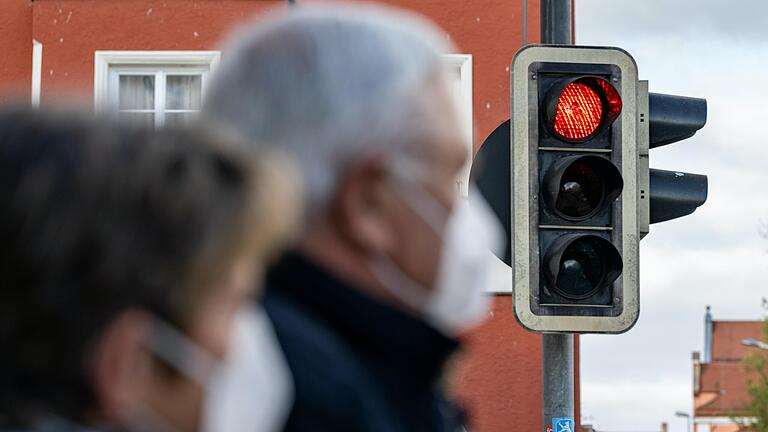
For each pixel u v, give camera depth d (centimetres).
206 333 283
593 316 1248
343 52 463
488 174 1297
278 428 415
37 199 260
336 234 460
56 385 264
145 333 271
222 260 280
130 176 267
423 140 463
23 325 261
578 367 2734
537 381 2694
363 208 461
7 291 260
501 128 1303
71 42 2769
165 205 271
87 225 262
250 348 364
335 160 459
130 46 2772
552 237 1255
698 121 1328
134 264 267
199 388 284
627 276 1263
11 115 266
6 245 259
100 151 266
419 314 467
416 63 468
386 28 471
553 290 1242
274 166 292
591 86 1272
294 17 471
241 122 461
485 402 2688
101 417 270
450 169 470
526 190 1253
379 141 460
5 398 263
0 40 2814
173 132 279
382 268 461
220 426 310
